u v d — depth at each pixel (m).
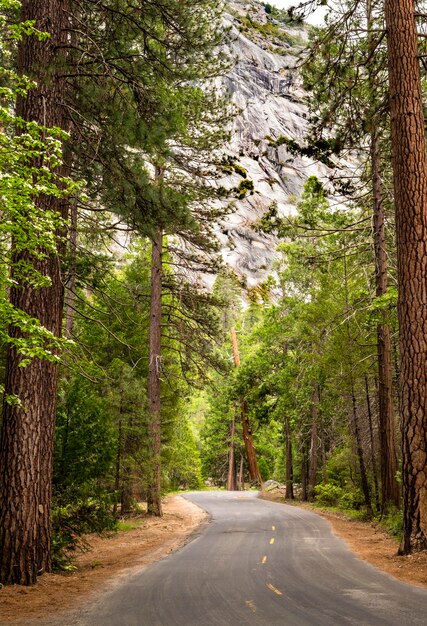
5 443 9.95
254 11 120.38
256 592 8.55
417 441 11.36
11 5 7.83
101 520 13.19
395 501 19.11
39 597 8.76
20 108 10.63
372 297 20.59
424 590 8.32
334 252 22.56
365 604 7.42
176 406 31.09
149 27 12.16
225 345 55.66
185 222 12.47
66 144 11.67
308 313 27.66
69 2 12.03
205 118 22.39
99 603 8.32
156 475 23.89
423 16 12.56
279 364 36.06
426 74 14.20
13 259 9.95
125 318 28.38
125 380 22.80
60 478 12.86
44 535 10.45
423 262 11.72
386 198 20.66
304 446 38.53
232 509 28.95
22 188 7.45
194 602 8.06
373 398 28.06
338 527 19.16
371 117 13.97
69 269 15.23
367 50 13.95
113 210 12.42
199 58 13.66
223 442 62.50
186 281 26.59
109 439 13.74
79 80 12.22
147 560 12.98
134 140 11.73
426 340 11.52
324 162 19.44
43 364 10.32
